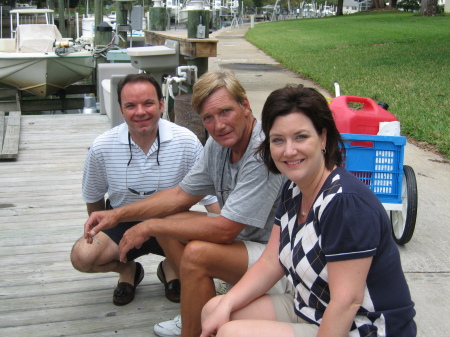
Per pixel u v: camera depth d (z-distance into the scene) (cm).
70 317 299
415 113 763
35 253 376
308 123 187
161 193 274
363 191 180
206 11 596
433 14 2934
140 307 309
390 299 184
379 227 178
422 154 605
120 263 305
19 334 283
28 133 723
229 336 194
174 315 301
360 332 182
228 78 232
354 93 931
